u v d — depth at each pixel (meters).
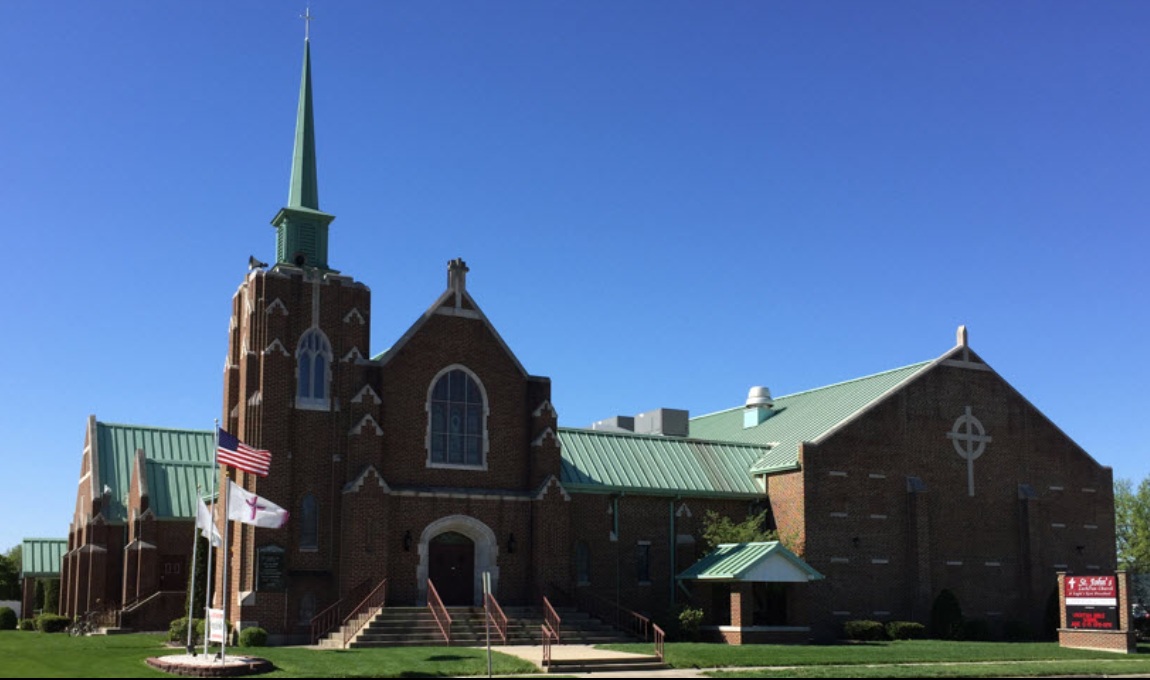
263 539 39.25
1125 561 84.19
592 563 45.94
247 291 42.03
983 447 52.66
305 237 44.28
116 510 55.69
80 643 37.31
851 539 48.22
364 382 41.97
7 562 85.25
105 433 59.34
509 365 45.41
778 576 42.62
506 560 43.25
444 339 44.12
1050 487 53.97
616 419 59.31
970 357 53.44
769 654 36.03
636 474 48.34
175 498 54.75
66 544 69.06
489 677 29.38
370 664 30.62
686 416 58.19
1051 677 32.94
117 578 55.00
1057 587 52.53
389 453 42.00
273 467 39.91
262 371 40.47
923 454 50.97
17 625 57.75
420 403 43.09
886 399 50.53
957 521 51.06
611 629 41.81
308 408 41.22
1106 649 41.78
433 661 31.72
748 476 51.03
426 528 41.88
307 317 41.94
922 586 48.97
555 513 44.09
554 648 36.25
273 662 30.58
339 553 40.41
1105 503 55.44
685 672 32.12
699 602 47.16
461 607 40.41
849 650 38.66
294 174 45.06
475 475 43.69
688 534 48.41
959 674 32.62
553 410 45.38
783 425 55.12
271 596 38.91
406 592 41.03
